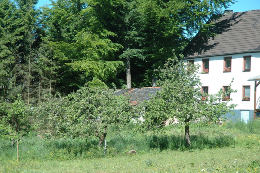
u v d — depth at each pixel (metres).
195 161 13.56
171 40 37.53
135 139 19.72
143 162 14.04
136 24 39.16
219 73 35.75
